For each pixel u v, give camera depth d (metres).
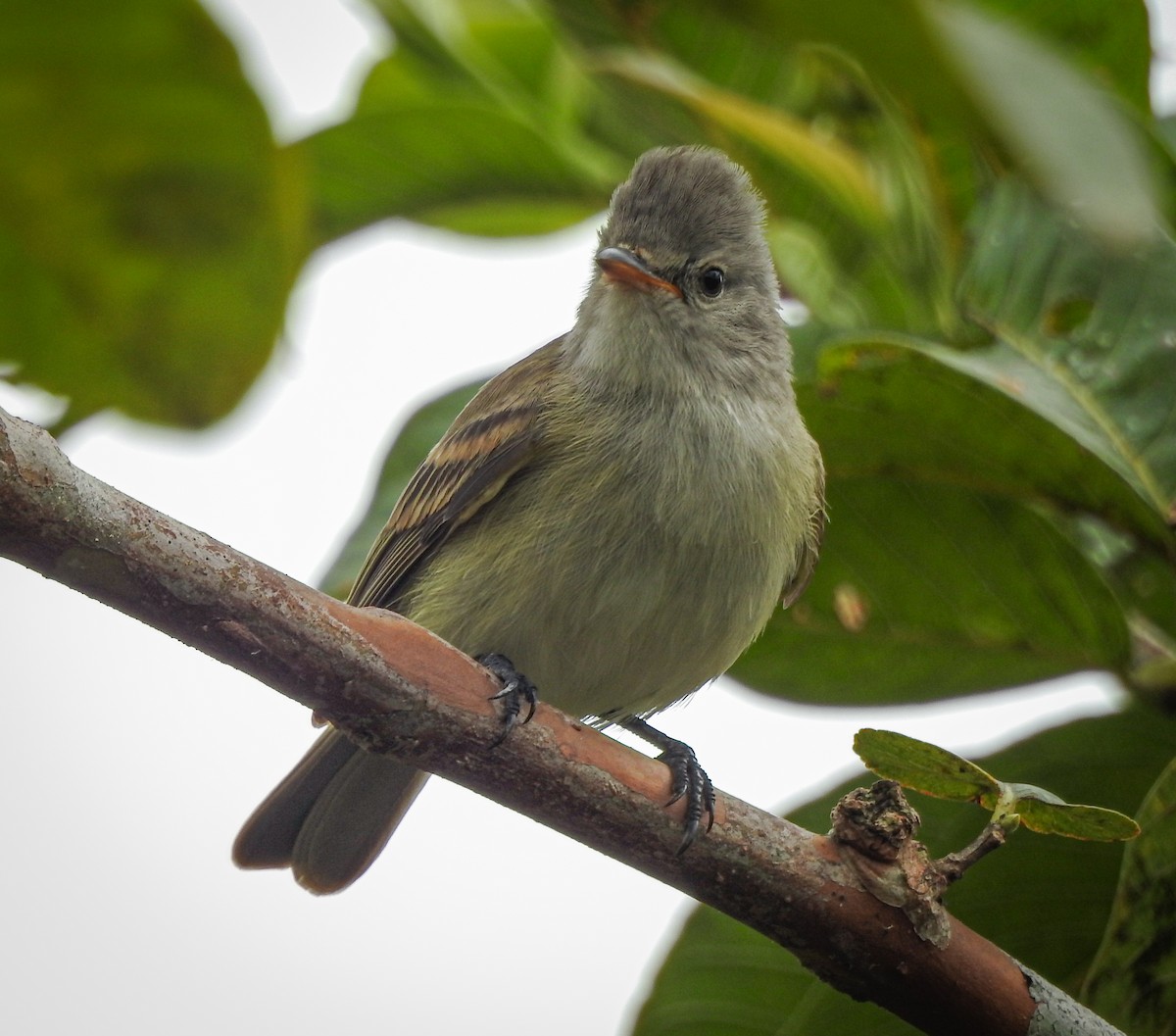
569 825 6.36
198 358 6.10
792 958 7.82
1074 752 7.62
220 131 5.52
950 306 8.00
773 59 8.80
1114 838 5.82
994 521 7.70
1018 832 7.62
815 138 8.38
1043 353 7.50
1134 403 7.33
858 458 7.63
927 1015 6.29
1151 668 7.62
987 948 6.30
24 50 5.20
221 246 5.81
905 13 3.63
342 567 8.62
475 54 9.27
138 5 5.11
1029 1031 6.20
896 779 5.98
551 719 6.31
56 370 6.13
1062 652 7.84
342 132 8.93
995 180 7.78
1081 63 7.80
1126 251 3.68
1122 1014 6.52
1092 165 3.49
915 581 8.00
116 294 5.93
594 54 8.58
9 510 5.34
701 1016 7.89
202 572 5.70
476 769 6.25
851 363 6.96
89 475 5.54
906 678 8.27
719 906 6.41
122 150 5.55
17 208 5.67
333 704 6.02
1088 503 7.39
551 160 9.30
